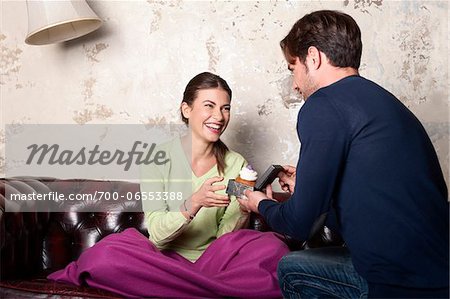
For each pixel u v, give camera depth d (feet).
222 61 8.39
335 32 5.01
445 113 8.16
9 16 8.85
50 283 6.15
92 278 5.97
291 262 5.39
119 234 6.57
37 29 7.67
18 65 8.86
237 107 8.40
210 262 6.50
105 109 8.66
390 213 4.57
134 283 5.84
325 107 4.77
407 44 8.16
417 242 4.53
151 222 6.76
